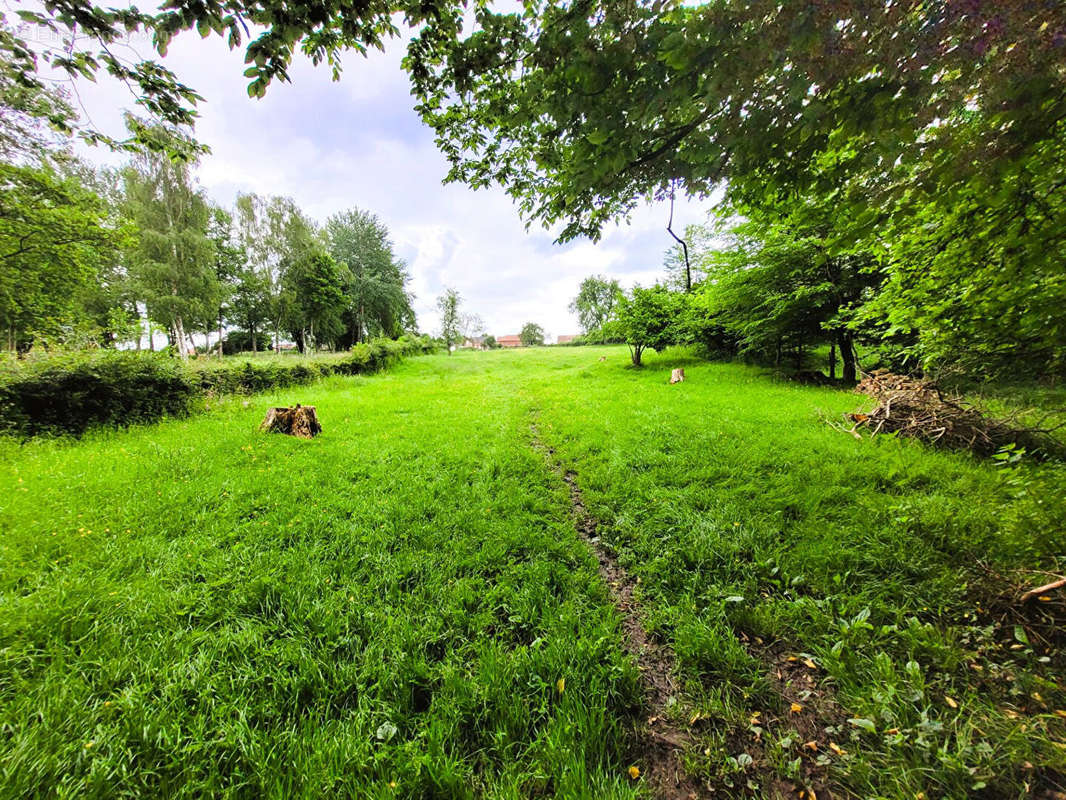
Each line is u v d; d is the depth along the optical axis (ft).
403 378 52.47
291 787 4.71
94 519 10.55
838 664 6.19
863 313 18.38
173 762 4.85
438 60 9.42
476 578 8.59
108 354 23.15
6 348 35.81
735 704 5.85
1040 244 8.18
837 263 30.83
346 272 96.68
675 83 6.03
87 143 12.14
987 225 8.93
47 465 14.97
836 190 8.66
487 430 21.74
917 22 5.11
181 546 9.44
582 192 9.64
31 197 32.12
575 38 6.42
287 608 7.41
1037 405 17.10
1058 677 5.69
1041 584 7.05
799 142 7.04
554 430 22.00
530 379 47.03
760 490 12.23
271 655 6.41
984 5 4.77
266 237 85.40
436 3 7.93
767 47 5.25
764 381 34.37
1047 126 5.77
